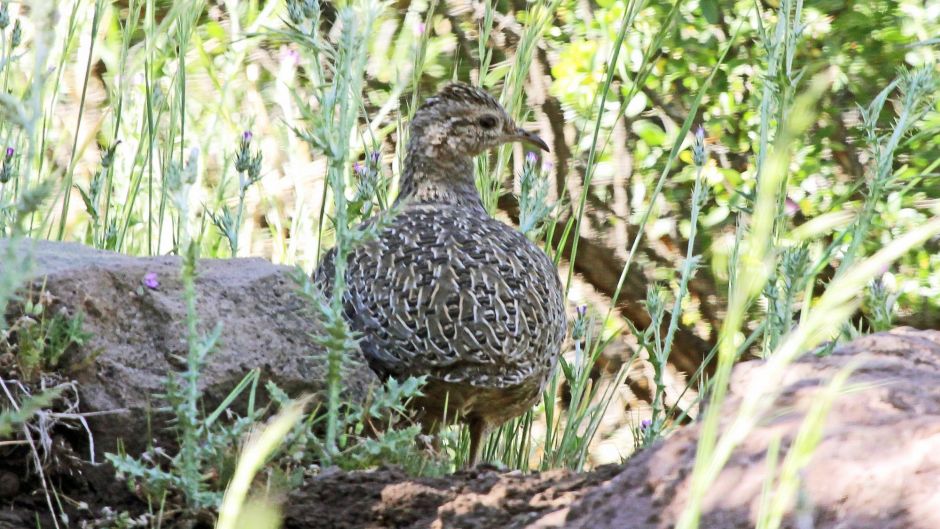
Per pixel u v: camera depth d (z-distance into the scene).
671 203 19.75
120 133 14.12
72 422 7.71
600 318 19.08
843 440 5.25
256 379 7.57
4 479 7.42
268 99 18.19
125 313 8.18
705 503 5.32
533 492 6.61
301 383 8.58
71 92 15.67
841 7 18.81
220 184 13.59
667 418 10.07
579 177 19.72
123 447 7.63
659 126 20.67
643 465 5.79
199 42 14.39
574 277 20.25
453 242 10.05
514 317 9.55
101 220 12.38
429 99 12.42
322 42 9.07
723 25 19.33
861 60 18.81
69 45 11.28
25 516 7.38
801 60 19.16
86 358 7.76
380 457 7.71
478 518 6.43
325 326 7.54
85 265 8.21
